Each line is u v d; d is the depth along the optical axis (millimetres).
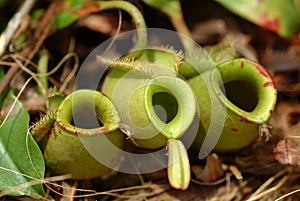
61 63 486
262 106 432
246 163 461
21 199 435
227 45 459
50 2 510
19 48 486
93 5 492
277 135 477
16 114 439
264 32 528
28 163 429
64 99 423
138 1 494
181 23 495
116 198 455
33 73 467
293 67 528
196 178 463
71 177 439
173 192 459
